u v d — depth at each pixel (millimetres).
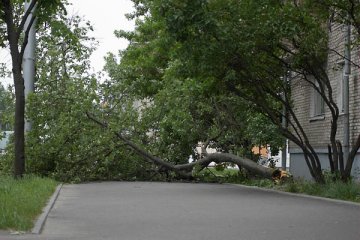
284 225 8766
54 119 19516
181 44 14219
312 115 20359
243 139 21094
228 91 16281
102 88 20797
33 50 19375
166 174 21062
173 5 13289
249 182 19438
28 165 19156
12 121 20250
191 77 15516
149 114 21109
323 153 19312
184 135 20859
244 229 8391
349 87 17656
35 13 15617
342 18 14164
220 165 20703
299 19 14062
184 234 7977
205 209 10984
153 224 8961
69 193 14703
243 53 14281
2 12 15461
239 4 13961
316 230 8258
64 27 16000
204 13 13078
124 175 20828
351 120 17594
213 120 21250
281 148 21156
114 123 19922
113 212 10539
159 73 25531
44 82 20016
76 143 19484
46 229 8422
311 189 14539
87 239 7574
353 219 9430
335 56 18219
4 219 8156
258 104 16031
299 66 15109
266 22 13812
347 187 13258
